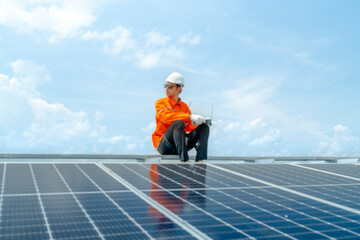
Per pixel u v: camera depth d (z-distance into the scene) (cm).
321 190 503
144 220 316
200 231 295
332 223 344
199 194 427
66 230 282
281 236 298
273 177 591
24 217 307
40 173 498
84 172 527
